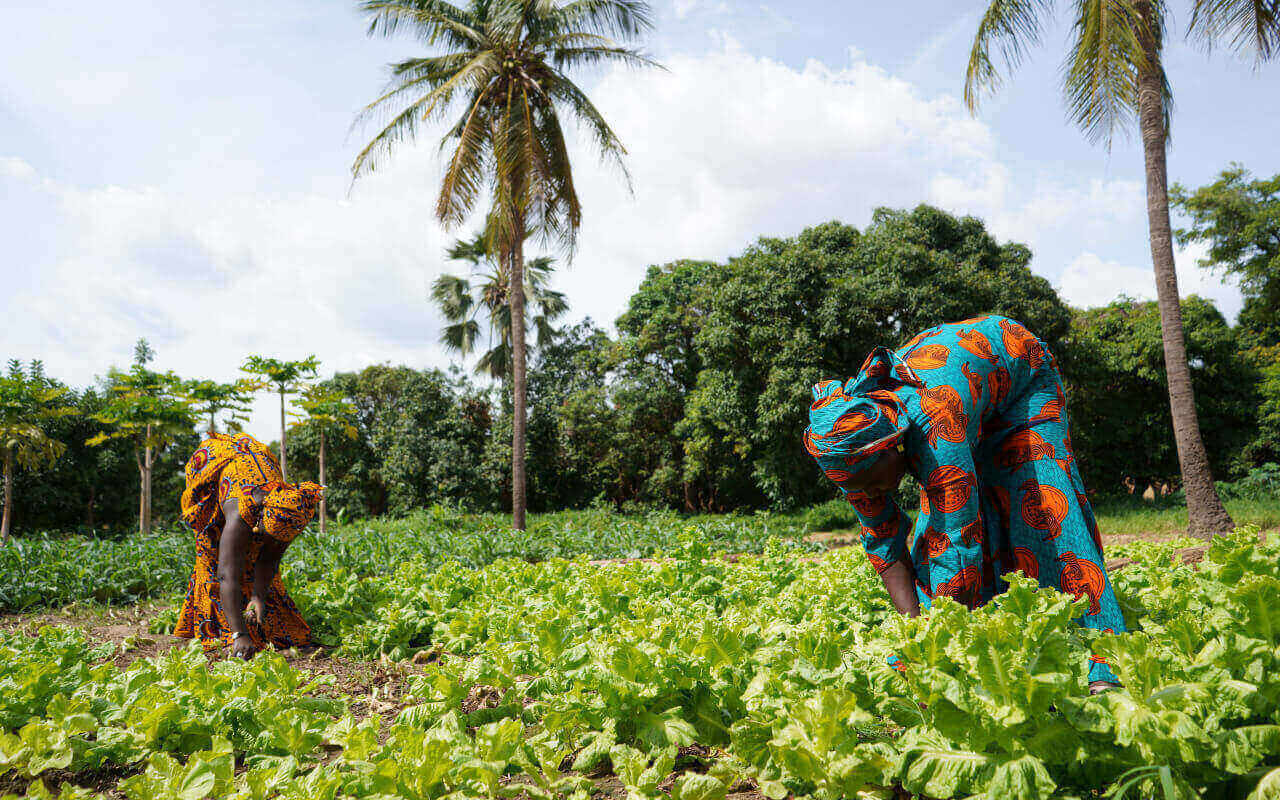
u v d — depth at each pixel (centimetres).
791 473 1828
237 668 316
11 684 289
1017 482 247
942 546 238
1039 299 1923
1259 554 224
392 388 3130
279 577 463
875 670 210
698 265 2527
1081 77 923
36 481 2483
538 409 2891
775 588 462
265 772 222
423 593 473
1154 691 177
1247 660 178
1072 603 189
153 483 2862
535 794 223
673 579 475
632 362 2605
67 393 2552
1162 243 990
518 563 582
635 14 1447
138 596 719
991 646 180
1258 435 2236
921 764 183
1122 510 1758
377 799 204
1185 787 166
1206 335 2245
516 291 1576
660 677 249
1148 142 990
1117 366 2311
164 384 1570
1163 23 982
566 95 1517
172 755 263
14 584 666
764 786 219
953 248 2009
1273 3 904
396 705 342
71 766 260
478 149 1455
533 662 304
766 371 1773
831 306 1667
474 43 1513
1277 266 2200
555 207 1566
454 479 2681
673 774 243
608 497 2972
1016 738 176
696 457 2283
